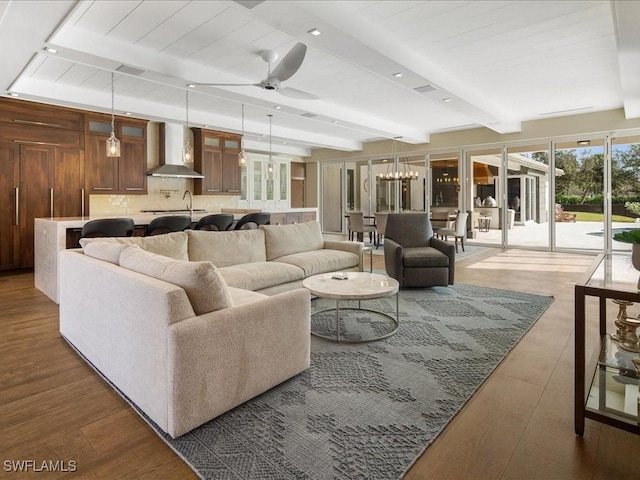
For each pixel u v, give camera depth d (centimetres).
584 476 154
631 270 218
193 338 179
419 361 261
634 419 168
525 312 372
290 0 282
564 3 323
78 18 340
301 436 180
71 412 200
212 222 568
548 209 794
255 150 1020
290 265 381
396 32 374
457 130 887
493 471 157
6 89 478
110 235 453
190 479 153
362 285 311
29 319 354
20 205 582
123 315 209
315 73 495
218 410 192
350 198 1152
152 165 755
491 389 224
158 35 375
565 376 240
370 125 747
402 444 174
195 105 641
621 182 712
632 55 378
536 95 598
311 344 292
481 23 357
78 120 630
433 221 883
